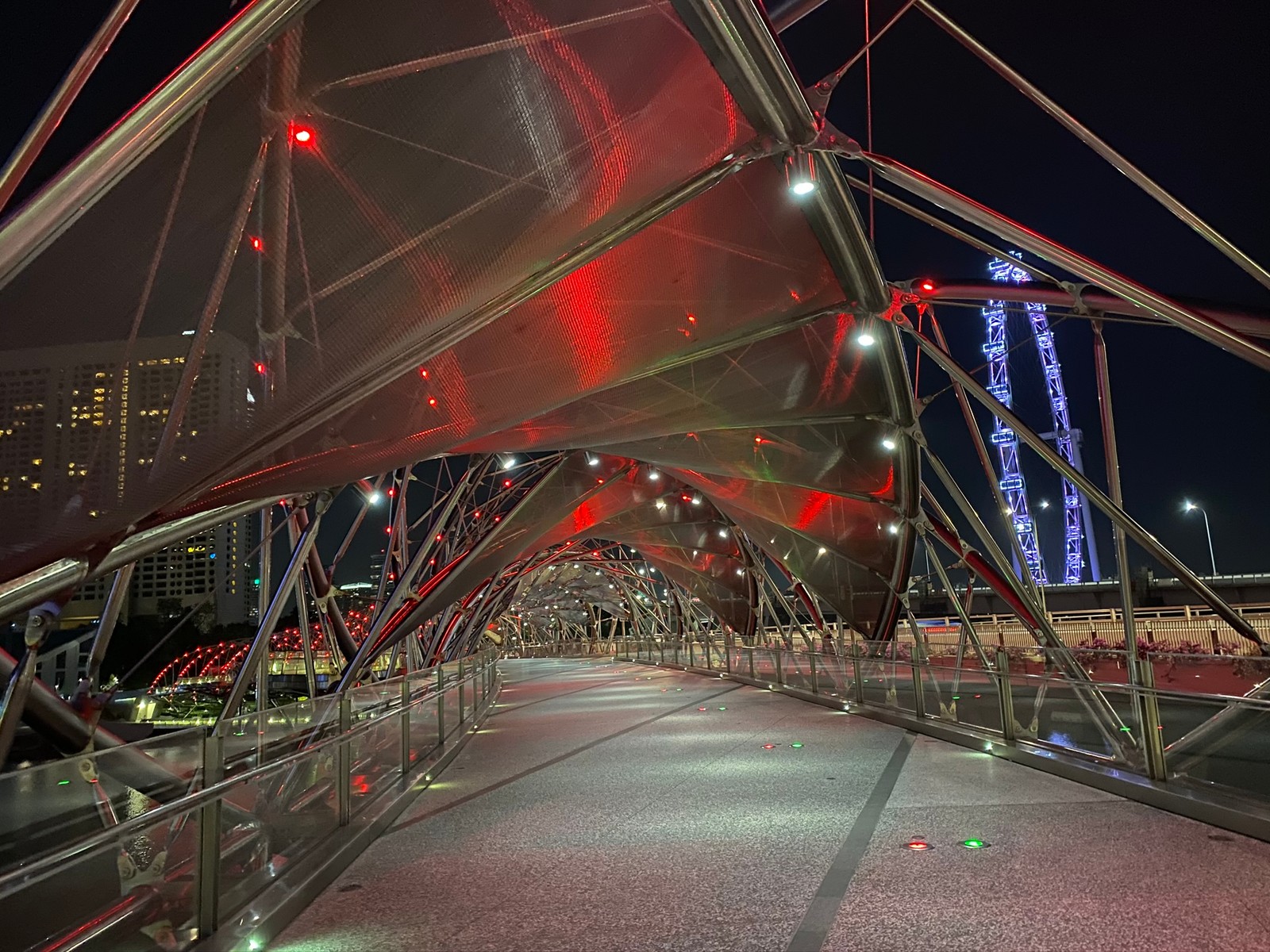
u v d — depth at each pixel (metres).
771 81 7.83
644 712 21.12
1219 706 7.74
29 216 3.89
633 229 8.87
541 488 28.44
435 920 5.95
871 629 32.12
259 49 4.30
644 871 6.98
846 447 22.61
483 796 10.74
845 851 7.25
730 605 48.69
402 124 5.34
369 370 7.25
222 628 43.91
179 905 5.17
